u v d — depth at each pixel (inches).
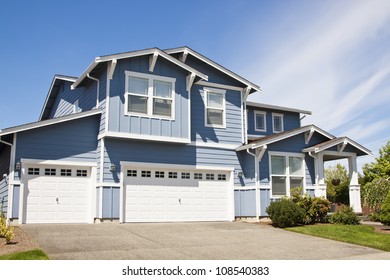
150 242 426.3
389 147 1063.0
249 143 726.5
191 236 480.1
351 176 729.0
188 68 647.1
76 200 592.4
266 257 378.3
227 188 700.0
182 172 663.1
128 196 611.5
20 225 528.4
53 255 344.8
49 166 582.9
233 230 547.2
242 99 743.1
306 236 513.7
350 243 470.0
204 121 693.3
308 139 726.5
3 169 621.6
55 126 590.2
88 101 673.6
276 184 693.9
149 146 633.0
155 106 628.4
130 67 617.3
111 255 354.0
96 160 609.0
